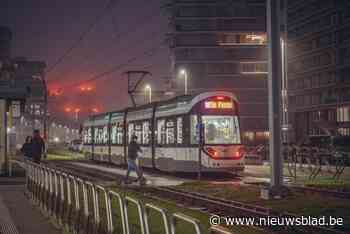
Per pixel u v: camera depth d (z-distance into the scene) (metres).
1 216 16.98
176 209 16.52
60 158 66.31
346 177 31.78
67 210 13.68
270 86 20.09
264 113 107.25
